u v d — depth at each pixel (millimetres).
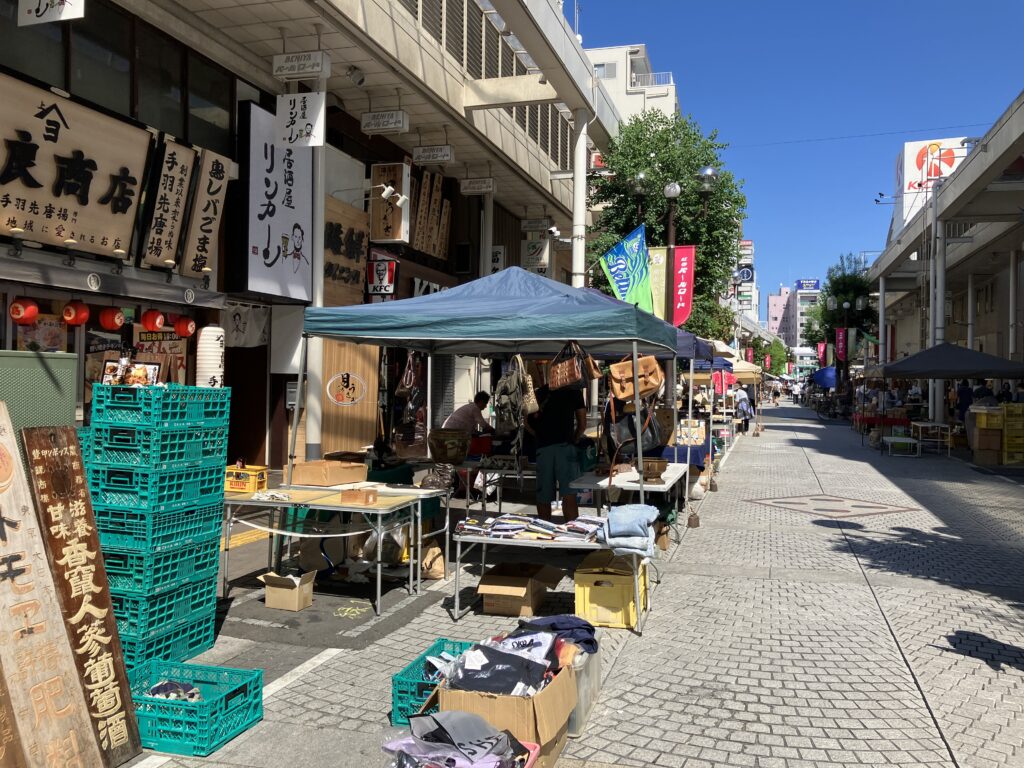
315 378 12453
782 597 6414
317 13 10289
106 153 8727
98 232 8742
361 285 14359
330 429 13375
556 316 6105
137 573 4379
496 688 3562
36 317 8469
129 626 4379
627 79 43469
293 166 11938
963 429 21109
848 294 50219
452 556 7887
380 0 11680
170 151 9625
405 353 16734
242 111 11055
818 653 5105
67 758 3201
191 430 4684
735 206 19203
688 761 3654
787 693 4453
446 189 19016
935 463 17391
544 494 7609
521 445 10617
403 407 16781
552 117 22219
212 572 5000
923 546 8461
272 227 11516
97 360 9359
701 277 19219
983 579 7027
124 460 4430
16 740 2979
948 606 6176
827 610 6059
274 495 6352
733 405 25875
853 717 4137
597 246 19391
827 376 33250
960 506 11289
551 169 22031
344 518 6758
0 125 7480
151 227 9570
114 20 9188
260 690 4062
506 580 5930
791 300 157125
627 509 5621
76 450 3639
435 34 14008
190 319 10492
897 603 6246
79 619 3430
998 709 4246
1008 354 31750
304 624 5617
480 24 16531
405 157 16406
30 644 3154
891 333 59219
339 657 4957
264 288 11398
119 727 3545
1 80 7426
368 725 3980
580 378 6648
